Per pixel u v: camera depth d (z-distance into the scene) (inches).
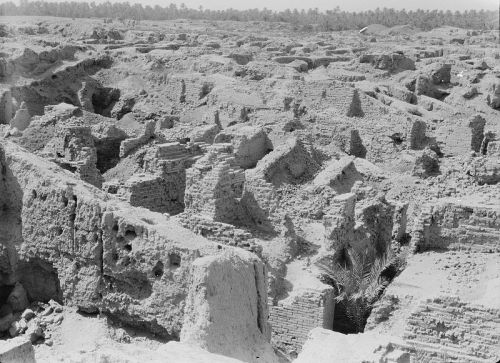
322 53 4045.3
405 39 6274.6
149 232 792.3
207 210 1222.3
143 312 793.6
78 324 823.7
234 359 671.1
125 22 6968.5
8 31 4320.9
